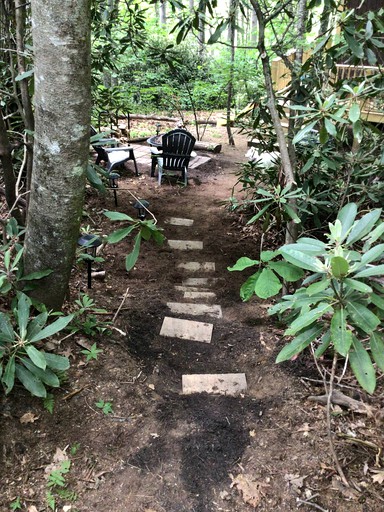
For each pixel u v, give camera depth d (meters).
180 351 2.72
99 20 3.82
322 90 2.83
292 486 1.79
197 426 2.09
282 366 2.53
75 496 1.70
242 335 2.91
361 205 3.80
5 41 3.09
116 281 3.44
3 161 2.69
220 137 9.16
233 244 4.47
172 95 9.71
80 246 3.02
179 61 4.28
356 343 1.49
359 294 1.52
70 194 2.06
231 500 1.74
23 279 2.17
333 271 1.35
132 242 4.20
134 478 1.80
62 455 1.84
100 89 5.74
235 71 6.06
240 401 2.30
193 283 3.67
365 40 2.54
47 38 1.75
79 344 2.42
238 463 1.90
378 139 3.49
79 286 3.14
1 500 1.64
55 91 1.83
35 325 1.95
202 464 1.89
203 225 4.87
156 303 3.19
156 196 5.65
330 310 1.52
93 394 2.14
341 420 2.11
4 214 3.58
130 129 8.81
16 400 1.96
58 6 1.70
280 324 2.94
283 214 2.62
